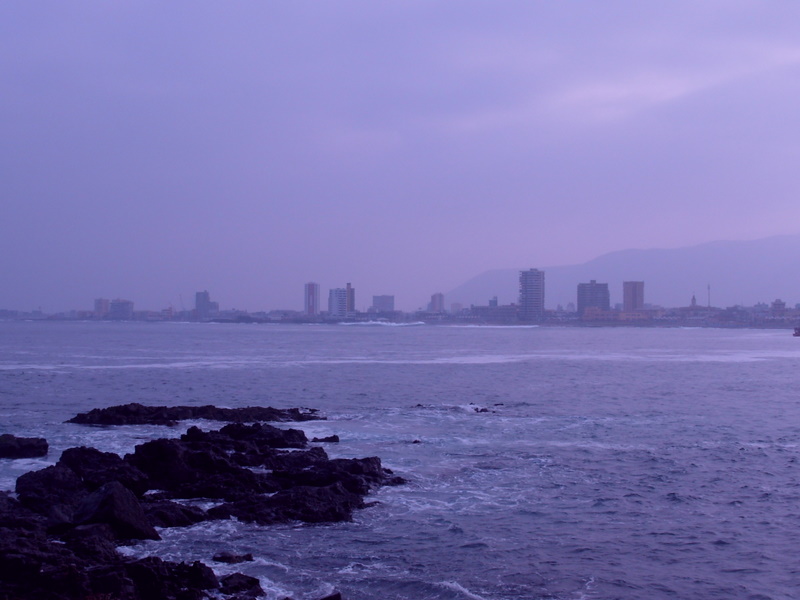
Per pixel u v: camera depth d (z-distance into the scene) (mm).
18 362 97062
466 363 103125
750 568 20734
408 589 18984
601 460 33625
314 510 24406
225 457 31188
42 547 18969
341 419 46500
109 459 28734
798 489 28812
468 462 32750
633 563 21000
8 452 32312
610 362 107250
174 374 80750
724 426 44406
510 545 22219
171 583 17906
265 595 18344
